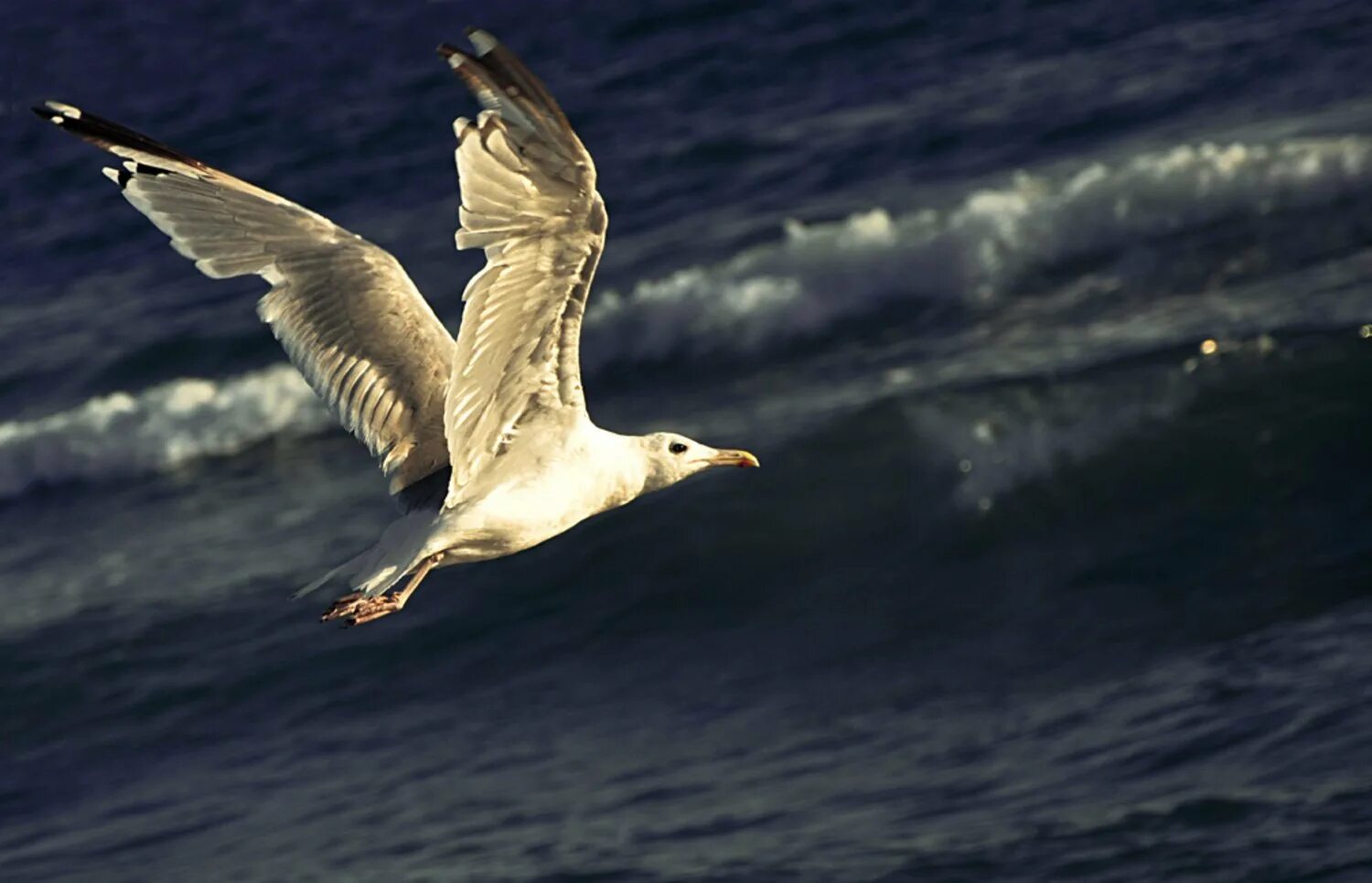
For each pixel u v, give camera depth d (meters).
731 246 25.25
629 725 16.48
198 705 17.95
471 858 14.29
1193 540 17.61
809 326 23.45
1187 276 22.22
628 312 24.19
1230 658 15.37
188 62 36.00
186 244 8.44
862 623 17.52
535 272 7.47
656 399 22.64
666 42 32.50
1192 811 12.71
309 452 23.45
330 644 18.44
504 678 17.64
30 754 17.69
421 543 8.09
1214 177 23.83
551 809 14.96
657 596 18.41
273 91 34.03
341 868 14.55
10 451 24.33
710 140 28.72
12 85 36.12
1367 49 26.86
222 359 25.88
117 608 19.86
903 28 31.25
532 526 8.30
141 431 24.39
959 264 23.66
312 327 8.62
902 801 13.92
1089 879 12.19
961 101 28.30
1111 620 16.72
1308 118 25.00
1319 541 17.14
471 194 7.13
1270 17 28.62
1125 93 27.23
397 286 8.78
